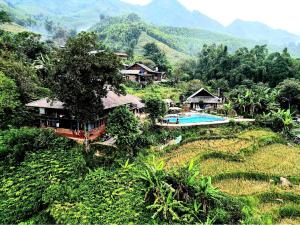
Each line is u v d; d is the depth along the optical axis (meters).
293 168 35.69
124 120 33.53
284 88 68.94
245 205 26.84
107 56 31.84
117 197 26.39
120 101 42.34
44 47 73.19
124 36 197.00
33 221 23.91
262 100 62.34
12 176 28.81
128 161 31.56
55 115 37.41
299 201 28.39
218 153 37.28
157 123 47.53
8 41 60.53
